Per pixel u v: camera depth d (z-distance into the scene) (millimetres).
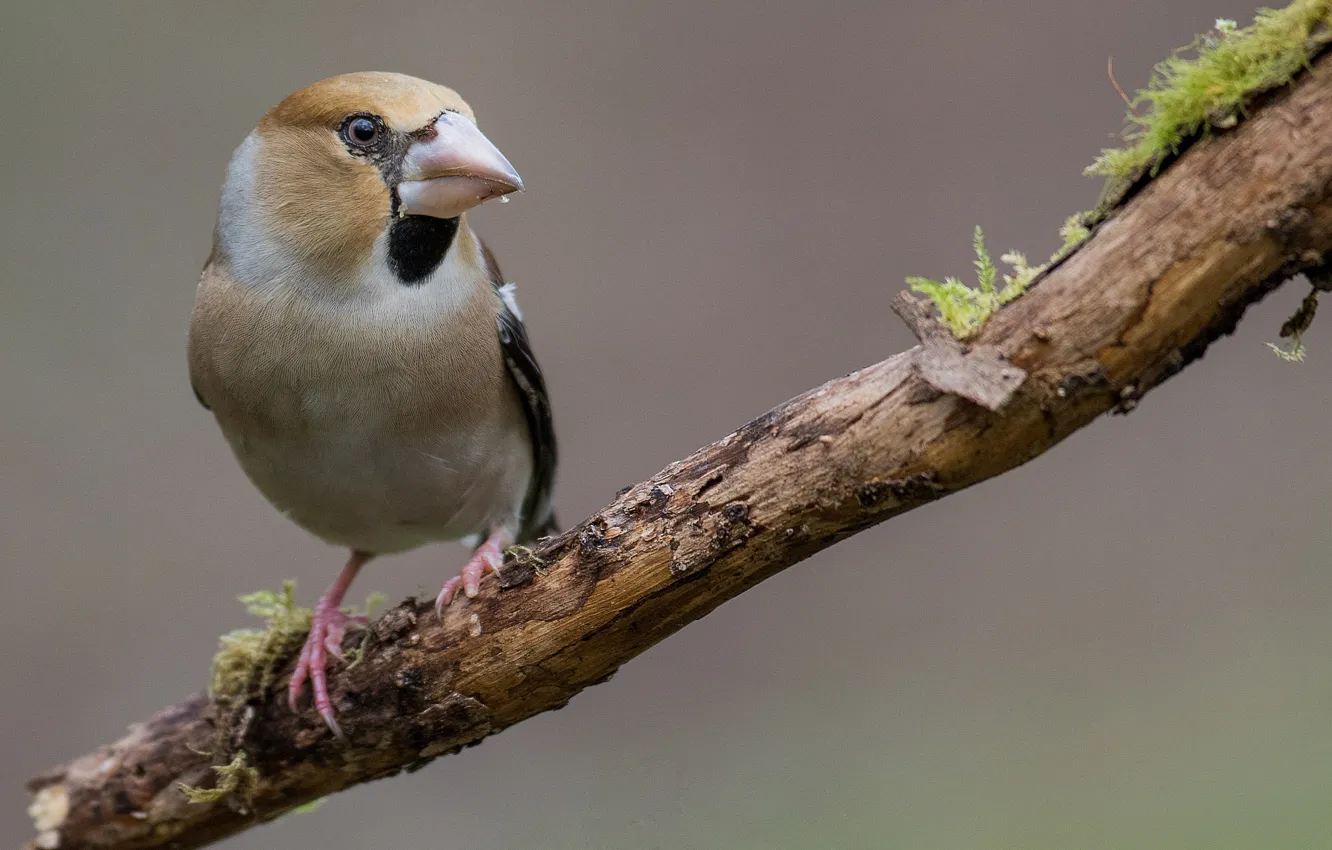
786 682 11578
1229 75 4141
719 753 11133
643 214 13102
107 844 6633
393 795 10883
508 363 7090
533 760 11141
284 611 6535
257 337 6445
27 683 11453
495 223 12938
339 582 7488
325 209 6379
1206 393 12531
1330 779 9844
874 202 13117
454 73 13289
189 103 12969
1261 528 12039
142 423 12266
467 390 6773
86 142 12742
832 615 11930
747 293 12906
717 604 5219
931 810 10039
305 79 13117
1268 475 12242
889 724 11141
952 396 4504
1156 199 4254
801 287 12945
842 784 10422
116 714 11414
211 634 11766
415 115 6422
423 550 11852
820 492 4789
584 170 13180
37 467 11992
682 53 13516
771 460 4859
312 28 13188
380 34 13312
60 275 12461
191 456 12266
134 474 12125
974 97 13281
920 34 13430
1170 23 13188
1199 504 12211
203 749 6426
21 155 12578
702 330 12789
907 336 12703
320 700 5977
